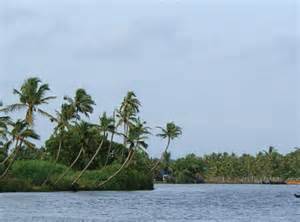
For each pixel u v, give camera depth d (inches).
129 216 2775.6
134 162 6737.2
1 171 5083.7
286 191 7475.4
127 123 5999.0
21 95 4534.9
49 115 4650.6
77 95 5211.6
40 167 5369.1
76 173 5792.3
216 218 2758.4
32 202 3580.2
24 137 4517.7
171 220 2605.8
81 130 5502.0
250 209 3479.3
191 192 6574.8
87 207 3316.9
